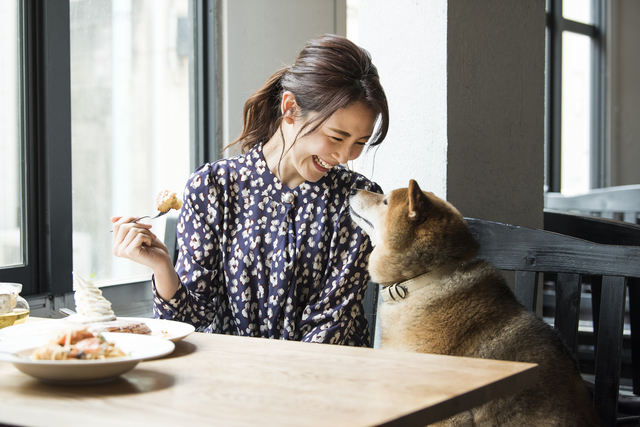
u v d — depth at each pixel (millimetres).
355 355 943
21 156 2053
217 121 2721
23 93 2033
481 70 2125
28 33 2033
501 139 2221
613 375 1382
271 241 1493
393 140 2158
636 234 2094
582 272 1475
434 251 1572
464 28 2053
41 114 2082
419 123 2082
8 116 2031
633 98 6121
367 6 2230
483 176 2148
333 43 1429
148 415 641
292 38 2953
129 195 2506
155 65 2570
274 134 1582
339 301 1505
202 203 1505
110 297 2354
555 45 5344
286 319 1458
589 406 1355
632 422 1560
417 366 871
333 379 794
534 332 1429
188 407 670
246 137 1628
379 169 2209
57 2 2082
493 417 1354
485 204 2160
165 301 1359
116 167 2447
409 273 1614
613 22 5898
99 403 688
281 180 1539
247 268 1480
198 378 799
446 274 1577
